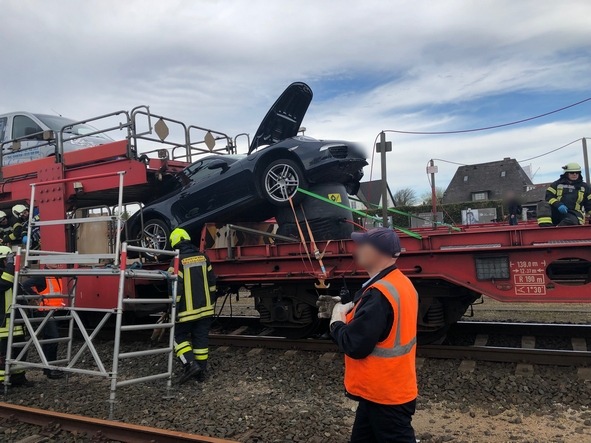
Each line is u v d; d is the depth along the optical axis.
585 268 6.02
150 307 7.53
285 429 4.31
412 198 46.56
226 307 11.59
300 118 8.53
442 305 6.38
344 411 4.69
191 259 6.00
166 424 4.54
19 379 5.92
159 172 8.13
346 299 3.34
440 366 5.81
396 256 2.76
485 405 4.75
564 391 4.87
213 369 6.37
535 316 9.05
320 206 7.29
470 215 15.16
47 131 8.66
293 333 7.34
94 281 7.82
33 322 6.36
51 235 8.37
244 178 7.63
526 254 5.51
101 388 5.79
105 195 8.84
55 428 4.50
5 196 9.41
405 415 2.62
